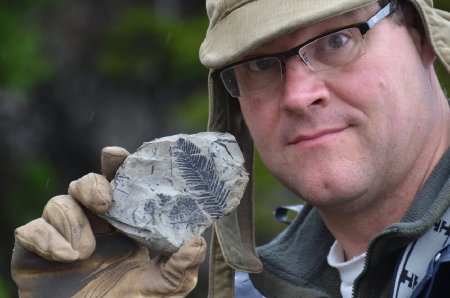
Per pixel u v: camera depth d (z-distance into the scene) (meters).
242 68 3.37
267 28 3.14
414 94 3.28
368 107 3.19
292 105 3.20
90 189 2.98
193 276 2.94
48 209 3.02
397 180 3.30
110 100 14.18
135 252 3.16
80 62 14.08
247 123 3.43
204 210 3.04
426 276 3.04
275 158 3.34
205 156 3.07
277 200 11.37
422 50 3.38
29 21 12.31
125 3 14.31
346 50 3.19
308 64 3.21
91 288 3.07
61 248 2.96
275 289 3.66
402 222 3.22
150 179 3.04
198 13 14.22
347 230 3.44
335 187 3.21
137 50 13.88
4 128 13.32
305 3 3.13
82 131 14.04
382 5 3.24
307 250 3.68
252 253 3.68
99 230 3.13
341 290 3.49
